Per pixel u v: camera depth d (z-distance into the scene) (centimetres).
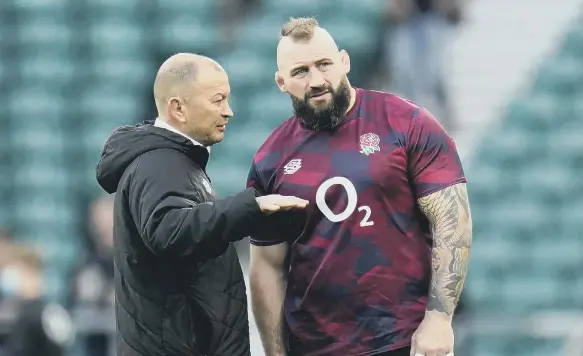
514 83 4238
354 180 1523
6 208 3884
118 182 1510
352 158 1530
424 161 1517
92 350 2789
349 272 1527
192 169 1493
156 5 4219
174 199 1434
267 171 1573
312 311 1557
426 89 3950
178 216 1413
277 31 4238
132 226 1488
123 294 1516
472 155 4031
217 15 4253
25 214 3853
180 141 1494
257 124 4050
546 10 4431
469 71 4284
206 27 4231
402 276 1528
